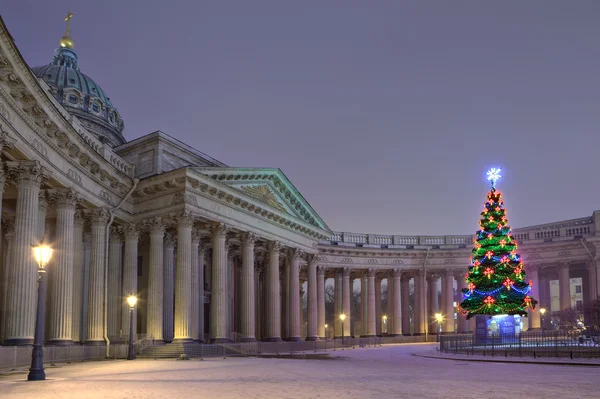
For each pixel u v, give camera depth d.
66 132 35.97
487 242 48.50
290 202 65.50
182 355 42.09
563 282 78.44
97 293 43.50
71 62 77.06
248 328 55.62
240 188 55.97
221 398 16.77
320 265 80.75
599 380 23.09
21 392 18.02
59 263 38.19
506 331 49.91
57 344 37.75
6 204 40.72
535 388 20.02
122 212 47.88
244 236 56.62
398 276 86.56
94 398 16.52
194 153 55.06
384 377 24.67
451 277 87.38
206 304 65.88
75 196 39.38
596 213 76.12
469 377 24.59
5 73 28.06
